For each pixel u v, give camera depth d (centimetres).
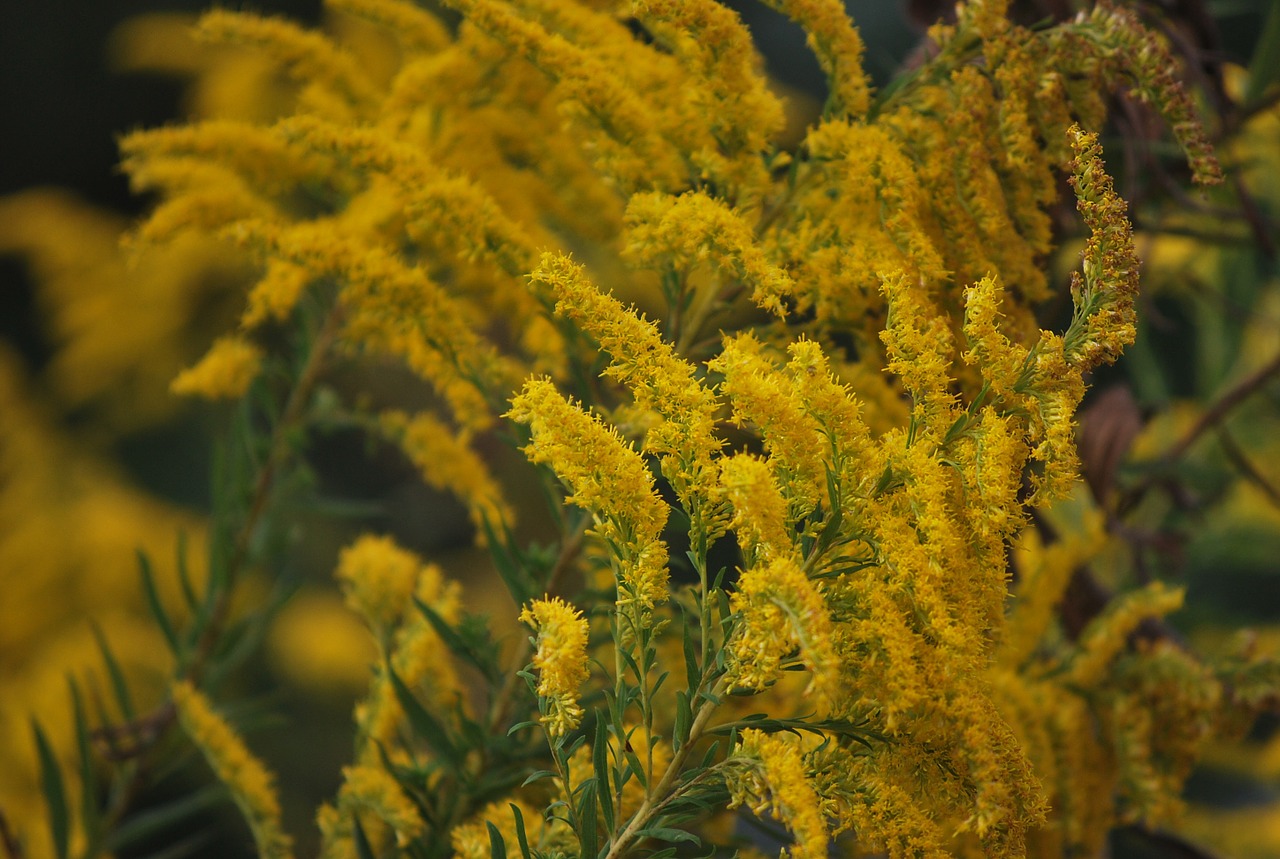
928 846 103
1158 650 120
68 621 290
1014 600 121
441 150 120
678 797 103
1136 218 129
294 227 117
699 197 109
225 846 290
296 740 314
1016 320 111
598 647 116
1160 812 118
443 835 113
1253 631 120
